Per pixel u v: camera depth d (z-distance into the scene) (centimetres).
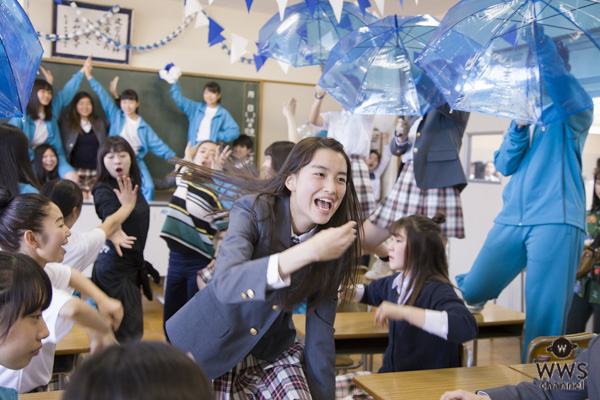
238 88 649
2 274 120
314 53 351
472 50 228
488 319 280
